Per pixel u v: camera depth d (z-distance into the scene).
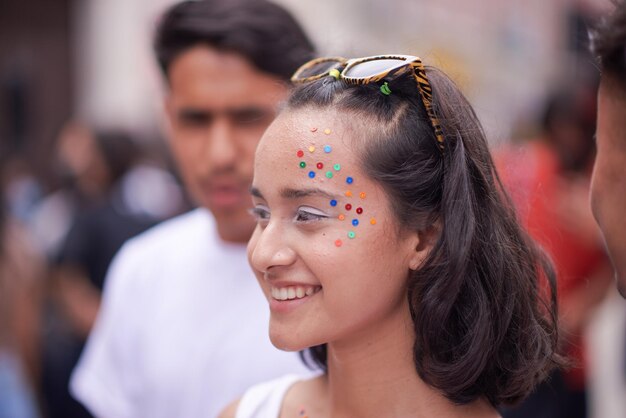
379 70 1.55
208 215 2.46
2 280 3.24
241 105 2.27
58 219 6.10
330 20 7.90
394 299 1.56
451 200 1.55
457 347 1.57
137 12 7.94
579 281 3.49
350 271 1.50
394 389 1.61
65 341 4.23
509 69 12.70
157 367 2.37
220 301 2.34
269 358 2.24
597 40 1.50
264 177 1.55
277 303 1.55
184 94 2.30
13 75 8.67
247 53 2.25
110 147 4.66
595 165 1.57
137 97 7.86
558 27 12.84
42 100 8.66
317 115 1.54
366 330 1.59
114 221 4.31
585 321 3.56
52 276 4.26
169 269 2.46
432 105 1.56
